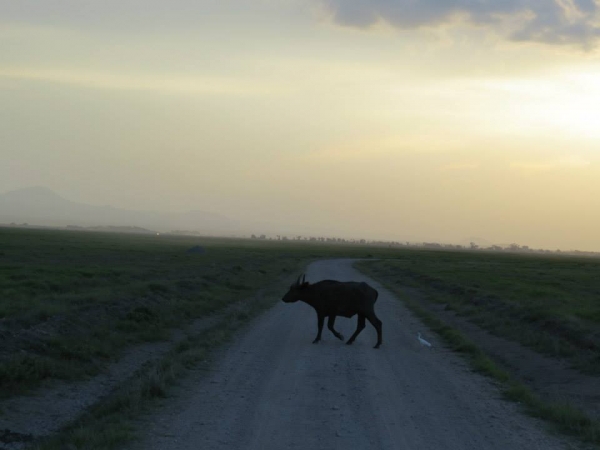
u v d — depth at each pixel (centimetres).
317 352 1675
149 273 3875
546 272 6369
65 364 1361
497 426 996
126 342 1728
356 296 1816
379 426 980
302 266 6769
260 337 1920
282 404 1109
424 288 4131
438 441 907
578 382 1389
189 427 958
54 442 884
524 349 1798
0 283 2581
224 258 7006
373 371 1431
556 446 895
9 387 1154
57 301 2078
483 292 3284
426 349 1772
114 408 1077
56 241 8712
